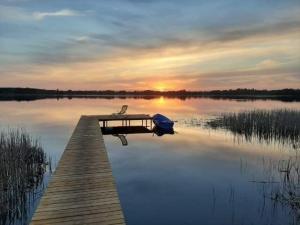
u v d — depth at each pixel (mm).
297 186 8695
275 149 14625
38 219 4938
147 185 9453
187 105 52688
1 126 24078
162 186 9359
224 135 19000
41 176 10102
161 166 11773
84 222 4871
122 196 8523
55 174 7367
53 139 18328
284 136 17641
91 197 5906
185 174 10648
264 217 6934
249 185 9195
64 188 6395
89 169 7805
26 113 35250
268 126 18672
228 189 8938
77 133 13844
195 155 13617
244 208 7496
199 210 7434
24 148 11125
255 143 16219
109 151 14555
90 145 10898
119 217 5070
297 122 18344
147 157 13297
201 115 31250
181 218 7020
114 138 18328
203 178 10102
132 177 10344
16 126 24094
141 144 16297
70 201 5699
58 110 39875
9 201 7520
